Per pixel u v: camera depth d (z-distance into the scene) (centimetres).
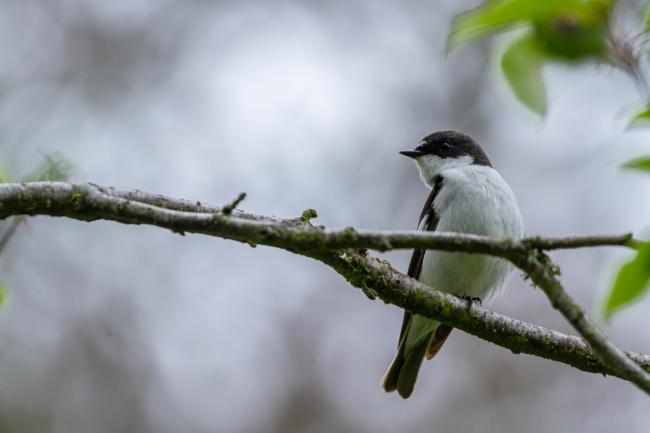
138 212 484
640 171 356
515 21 326
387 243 460
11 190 491
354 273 582
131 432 1425
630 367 436
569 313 443
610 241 418
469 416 1388
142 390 1457
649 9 328
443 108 1631
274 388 1470
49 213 493
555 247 441
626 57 322
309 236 468
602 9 321
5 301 582
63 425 1415
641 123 335
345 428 1423
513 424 1368
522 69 384
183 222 478
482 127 1603
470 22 324
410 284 603
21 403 1416
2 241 603
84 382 1452
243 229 473
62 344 1462
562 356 632
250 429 1430
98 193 492
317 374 1473
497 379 1407
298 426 1434
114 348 1478
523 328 628
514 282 1458
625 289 347
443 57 340
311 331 1509
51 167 568
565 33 321
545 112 385
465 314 615
